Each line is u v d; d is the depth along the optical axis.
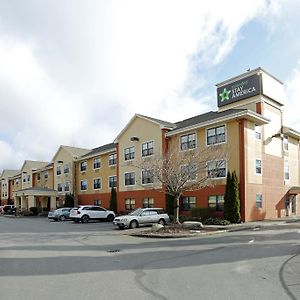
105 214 35.12
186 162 26.08
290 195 35.50
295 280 8.68
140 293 7.52
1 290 7.93
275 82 34.59
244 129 29.08
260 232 20.77
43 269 10.40
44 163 72.50
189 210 32.41
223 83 36.28
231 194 27.72
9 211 59.59
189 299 7.04
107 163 46.81
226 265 10.74
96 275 9.45
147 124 37.97
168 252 13.81
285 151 35.41
